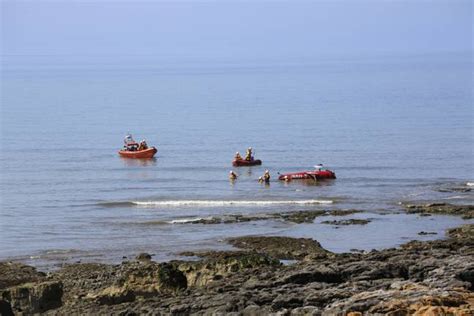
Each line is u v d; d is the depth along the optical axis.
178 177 165.12
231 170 172.38
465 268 68.12
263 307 62.16
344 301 61.06
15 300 76.25
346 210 128.38
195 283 79.81
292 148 199.25
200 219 125.12
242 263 82.44
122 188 154.62
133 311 67.19
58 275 92.44
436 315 55.44
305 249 102.44
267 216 125.62
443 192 142.50
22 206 139.12
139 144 194.50
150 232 118.00
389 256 79.06
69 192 151.12
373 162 176.38
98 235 117.06
